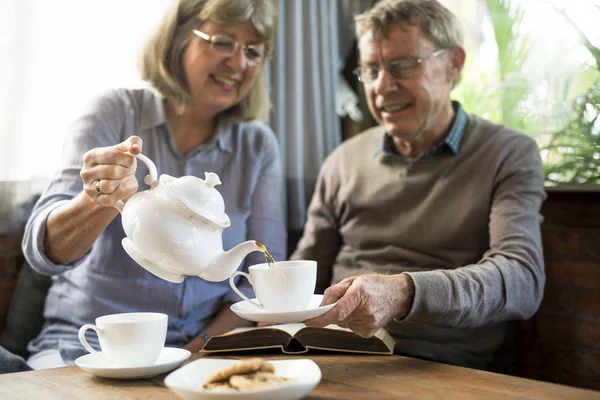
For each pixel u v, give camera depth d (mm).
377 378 1084
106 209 1350
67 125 2035
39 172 1997
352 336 1265
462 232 1737
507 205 1668
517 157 1729
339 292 1194
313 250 2027
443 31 1791
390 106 1810
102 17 2084
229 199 1823
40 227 1426
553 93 2027
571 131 1983
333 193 2016
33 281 1912
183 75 1743
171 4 1731
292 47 2383
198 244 1055
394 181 1867
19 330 1881
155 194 1064
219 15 1679
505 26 2141
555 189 1918
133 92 1800
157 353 1146
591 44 1934
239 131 1885
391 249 1838
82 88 2057
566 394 978
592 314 1851
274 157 1924
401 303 1282
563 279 1917
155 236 1038
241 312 1083
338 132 2541
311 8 2418
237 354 1297
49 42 1994
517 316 1526
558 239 1928
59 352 1608
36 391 1052
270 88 2371
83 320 1669
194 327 1731
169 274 1104
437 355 1673
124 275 1680
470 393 987
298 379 943
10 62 1893
